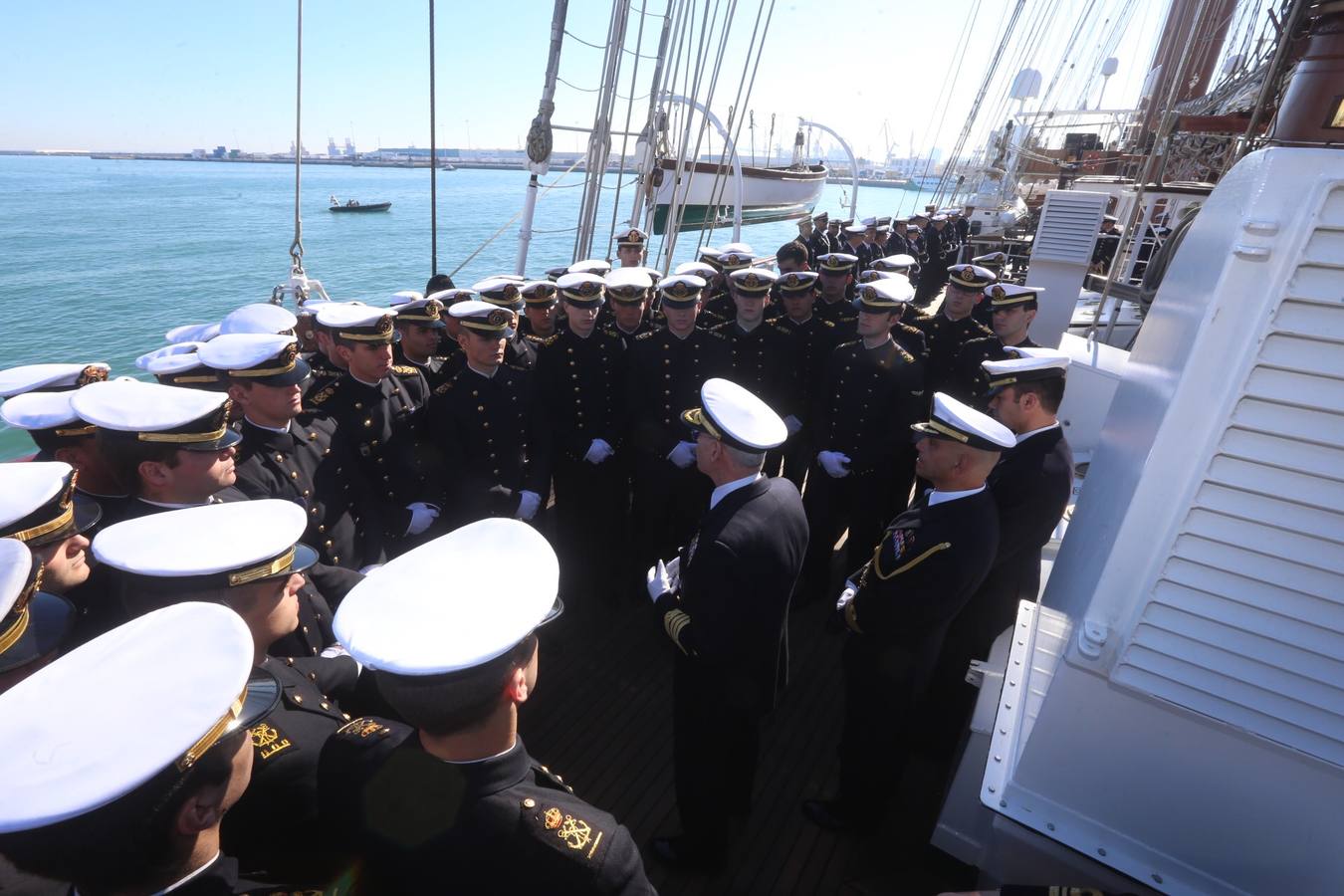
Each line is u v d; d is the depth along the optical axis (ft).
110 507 6.95
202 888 2.94
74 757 2.59
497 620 3.35
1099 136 47.11
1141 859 4.41
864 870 7.43
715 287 18.58
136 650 2.94
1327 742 3.59
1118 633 4.08
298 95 13.71
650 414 12.32
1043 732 4.52
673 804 8.30
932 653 7.14
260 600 4.55
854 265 15.92
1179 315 4.52
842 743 7.64
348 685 6.20
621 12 16.63
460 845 3.36
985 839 6.08
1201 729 3.93
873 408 11.99
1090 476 6.78
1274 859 3.98
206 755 2.80
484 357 10.64
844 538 14.96
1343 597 3.37
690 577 6.45
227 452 6.30
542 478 11.53
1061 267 19.90
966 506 6.69
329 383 9.84
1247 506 3.46
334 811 3.63
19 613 4.00
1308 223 3.01
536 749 9.06
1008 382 8.00
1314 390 3.17
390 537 10.00
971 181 61.36
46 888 3.76
